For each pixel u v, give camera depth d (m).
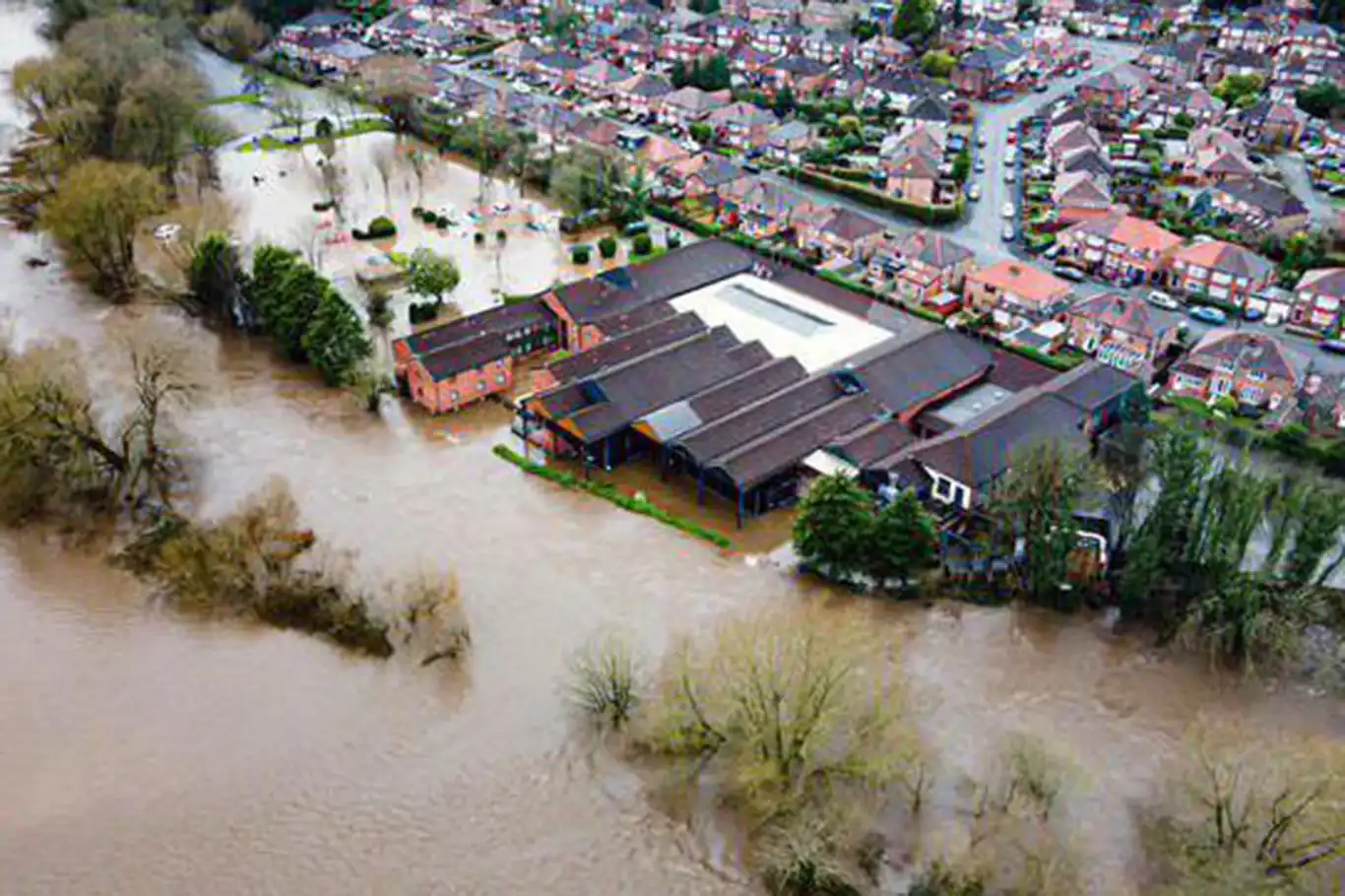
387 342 195.00
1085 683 129.25
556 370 175.38
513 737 121.31
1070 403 166.38
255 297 192.50
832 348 187.62
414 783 116.62
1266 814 104.94
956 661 131.88
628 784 116.56
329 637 134.38
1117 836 110.38
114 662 131.25
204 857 109.19
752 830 111.81
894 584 142.00
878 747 111.75
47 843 110.38
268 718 124.06
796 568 145.88
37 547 148.25
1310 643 132.38
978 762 118.06
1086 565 140.25
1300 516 134.88
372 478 161.75
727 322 195.62
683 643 120.25
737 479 152.62
